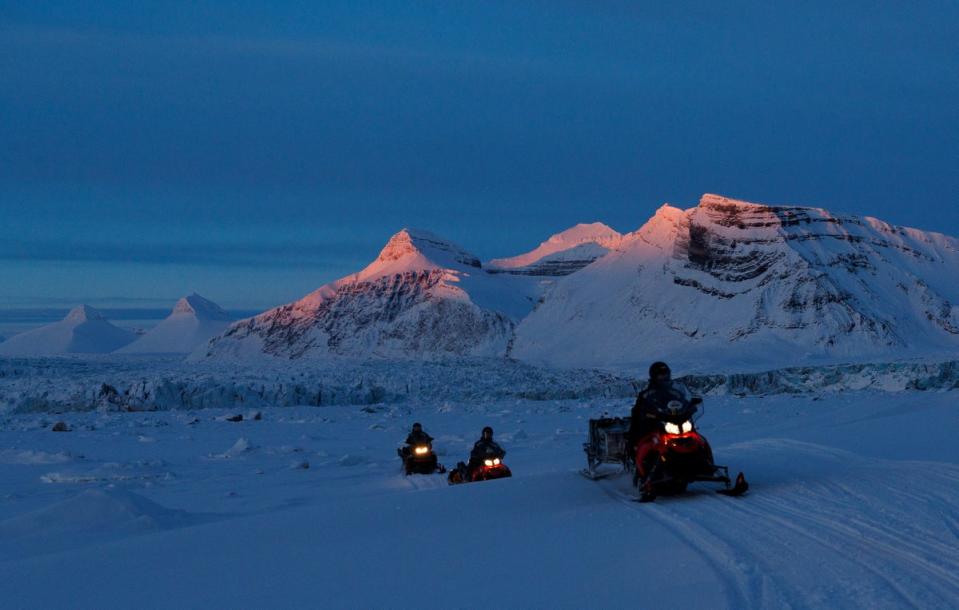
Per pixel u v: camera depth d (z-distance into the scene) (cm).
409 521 841
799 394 5756
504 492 980
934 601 502
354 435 3241
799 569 583
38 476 1964
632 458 990
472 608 538
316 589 606
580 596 548
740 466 1099
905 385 6022
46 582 671
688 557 629
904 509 748
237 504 1420
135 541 823
